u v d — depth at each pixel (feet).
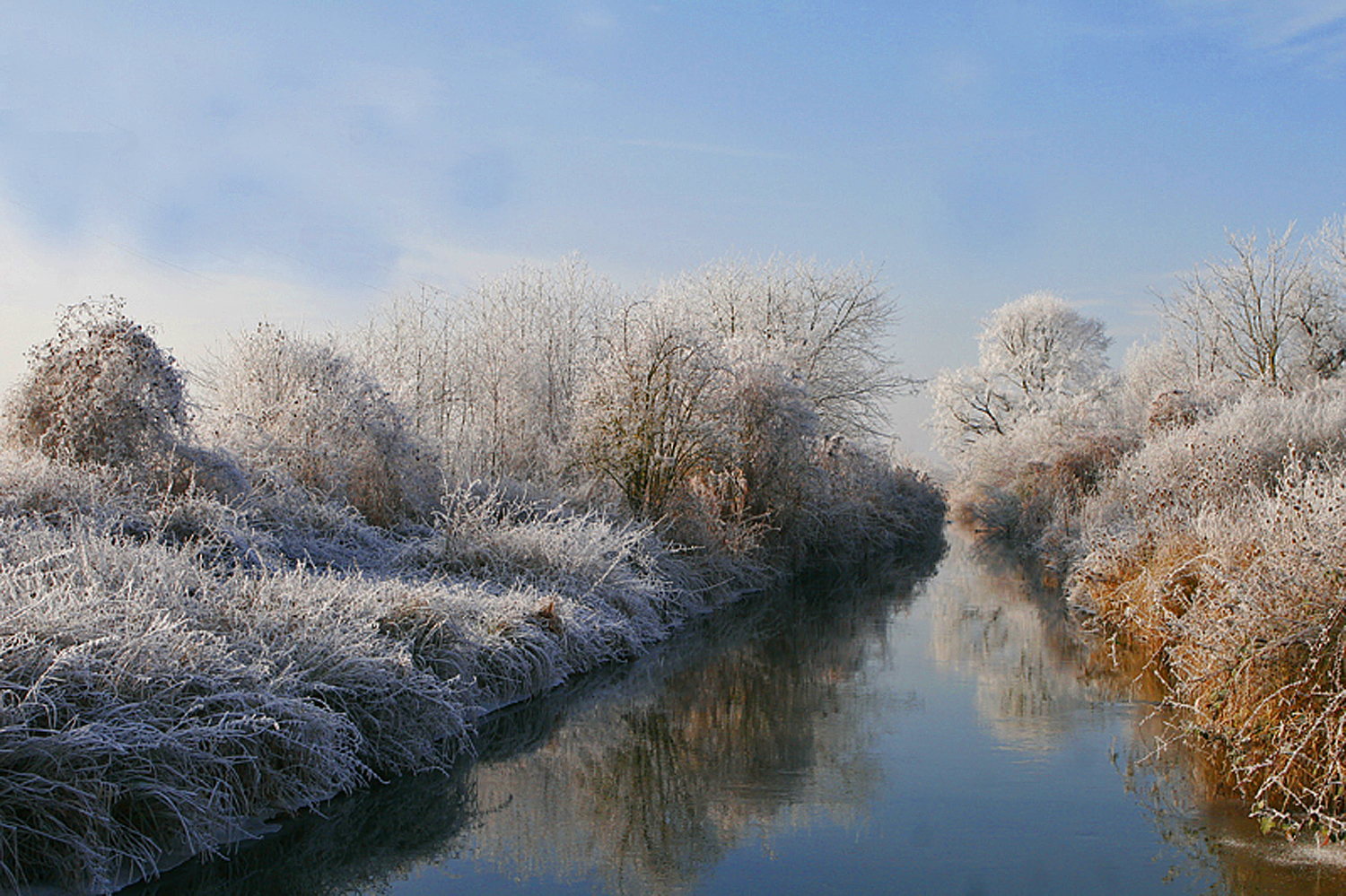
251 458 40.34
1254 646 21.24
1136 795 21.24
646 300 65.05
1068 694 31.17
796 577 66.95
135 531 31.12
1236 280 94.12
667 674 34.68
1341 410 51.67
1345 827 18.24
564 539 39.65
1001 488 109.50
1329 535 21.30
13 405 36.35
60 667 16.57
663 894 16.62
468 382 62.13
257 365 47.16
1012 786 22.02
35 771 15.48
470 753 24.79
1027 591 59.67
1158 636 35.27
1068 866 17.42
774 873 17.51
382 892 16.74
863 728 27.27
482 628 29.76
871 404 93.30
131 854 15.98
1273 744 20.57
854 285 94.02
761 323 91.45
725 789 22.15
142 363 36.29
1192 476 45.98
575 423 55.72
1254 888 16.31
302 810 19.88
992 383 141.18
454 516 39.11
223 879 16.92
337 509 39.81
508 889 16.90
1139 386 111.96
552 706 29.76
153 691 17.62
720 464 56.90
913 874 17.25
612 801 21.45
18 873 14.96
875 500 88.69
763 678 33.99
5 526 26.07
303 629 21.93
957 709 29.30
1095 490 76.07
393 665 22.88
